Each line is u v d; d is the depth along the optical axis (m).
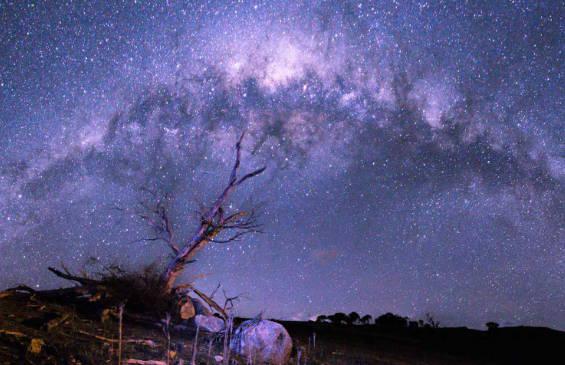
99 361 4.82
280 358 6.53
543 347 13.62
